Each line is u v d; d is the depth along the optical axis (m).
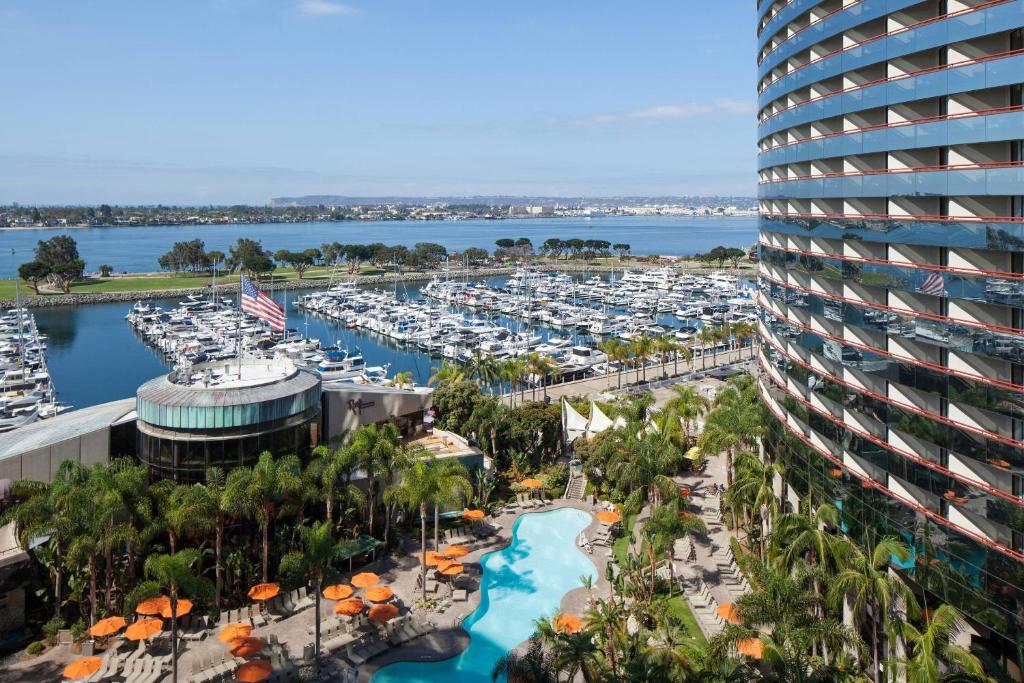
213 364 79.06
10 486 61.59
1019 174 41.91
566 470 92.62
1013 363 43.66
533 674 45.25
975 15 44.16
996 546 42.47
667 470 76.88
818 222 62.09
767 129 75.19
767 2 73.81
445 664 54.41
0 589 55.78
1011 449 41.91
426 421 88.56
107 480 56.50
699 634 56.53
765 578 49.00
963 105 47.16
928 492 48.22
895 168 52.97
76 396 155.88
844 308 57.91
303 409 72.44
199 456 65.88
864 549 54.88
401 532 75.62
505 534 76.75
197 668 52.19
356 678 51.34
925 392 48.88
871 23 55.44
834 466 59.22
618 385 137.62
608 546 74.19
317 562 52.78
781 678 41.41
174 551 58.97
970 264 46.22
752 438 82.06
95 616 54.81
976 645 47.41
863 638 52.75
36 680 51.16
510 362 123.88
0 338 194.50
